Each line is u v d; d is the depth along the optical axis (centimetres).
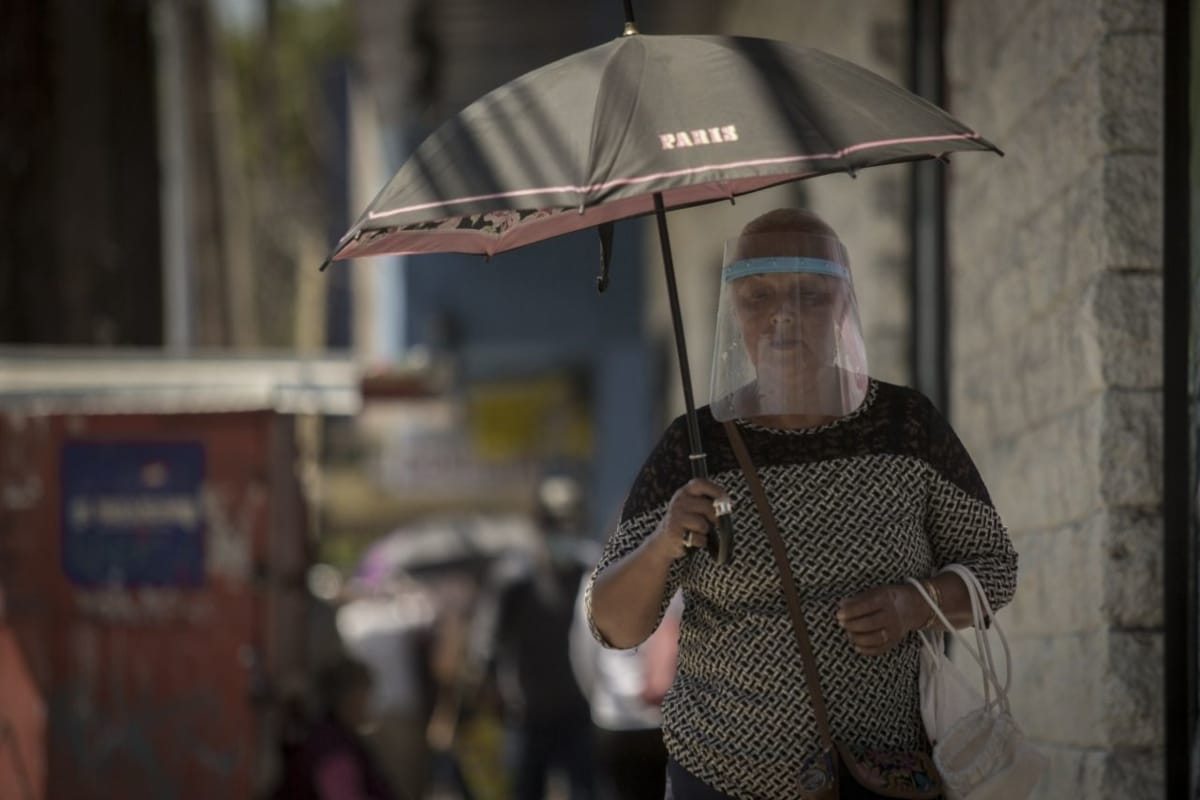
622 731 1333
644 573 516
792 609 515
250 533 1041
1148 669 661
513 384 2880
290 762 1066
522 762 1489
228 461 1045
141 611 1044
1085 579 689
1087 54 691
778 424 534
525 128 504
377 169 2714
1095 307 671
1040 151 764
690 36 529
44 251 1431
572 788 1485
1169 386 656
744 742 522
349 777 1059
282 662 1099
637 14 1803
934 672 532
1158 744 658
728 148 480
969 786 523
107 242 1545
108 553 1047
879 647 506
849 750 517
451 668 1667
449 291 2536
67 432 1052
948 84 953
